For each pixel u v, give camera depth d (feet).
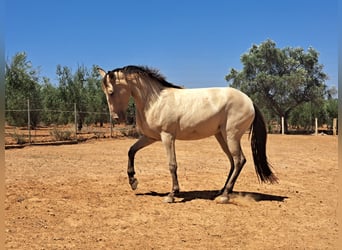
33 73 100.78
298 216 20.94
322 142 78.33
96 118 100.53
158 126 23.89
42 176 32.71
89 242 16.57
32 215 20.53
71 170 36.37
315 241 16.90
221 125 24.18
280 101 130.11
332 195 26.37
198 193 26.50
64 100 101.71
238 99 24.07
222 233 17.93
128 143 69.87
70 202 23.38
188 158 47.50
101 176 32.91
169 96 24.11
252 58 132.16
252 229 18.58
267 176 24.71
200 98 23.98
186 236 17.46
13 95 93.25
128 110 88.69
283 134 113.50
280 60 131.95
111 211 21.48
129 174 25.94
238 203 23.56
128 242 16.61
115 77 24.59
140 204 23.11
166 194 26.08
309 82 129.29
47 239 16.88
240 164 24.14
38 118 95.20
